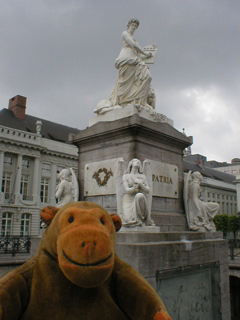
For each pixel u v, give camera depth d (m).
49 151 37.66
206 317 6.23
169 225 6.67
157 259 5.11
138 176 5.75
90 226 1.78
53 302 1.86
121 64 7.63
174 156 7.64
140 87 7.49
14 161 34.94
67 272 1.69
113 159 6.84
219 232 7.35
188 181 7.57
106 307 1.93
